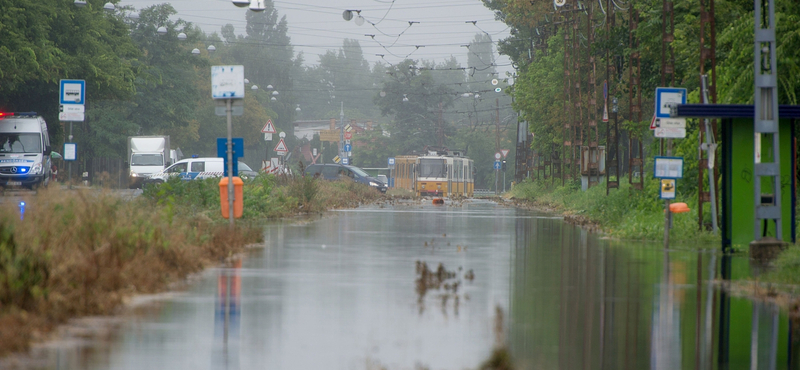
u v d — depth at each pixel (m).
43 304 31.02
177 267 43.75
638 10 102.50
